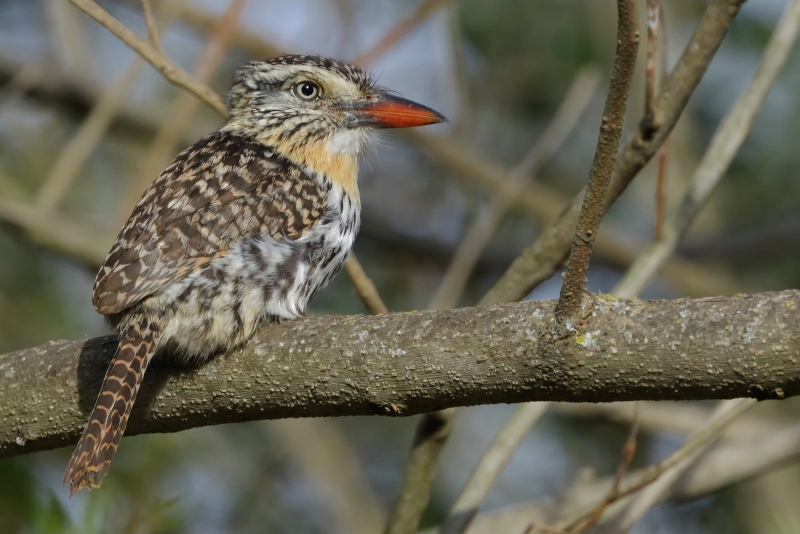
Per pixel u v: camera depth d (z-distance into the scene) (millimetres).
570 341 5488
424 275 14789
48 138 13961
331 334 6203
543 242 7801
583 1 13852
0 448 7250
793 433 9477
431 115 8984
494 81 14148
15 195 12367
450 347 5805
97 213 13836
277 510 12586
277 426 12688
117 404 6469
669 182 13219
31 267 12859
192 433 12438
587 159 14180
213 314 7000
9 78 14047
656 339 5344
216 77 13844
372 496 12812
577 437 13086
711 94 13781
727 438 10914
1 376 7172
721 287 13531
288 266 7531
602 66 13773
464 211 14797
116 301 6863
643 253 8172
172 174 7922
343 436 13156
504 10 14039
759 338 5145
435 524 12328
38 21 14969
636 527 12273
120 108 13641
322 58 9203
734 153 8289
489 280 14594
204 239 7270
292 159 8578
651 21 6977
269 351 6391
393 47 10562
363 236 14461
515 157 14281
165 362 6852
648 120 7152
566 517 9016
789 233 13625
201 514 12016
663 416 11211
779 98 13523
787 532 11234
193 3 13125
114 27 8195
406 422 13602
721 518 12031
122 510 8828
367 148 9141
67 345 7258
